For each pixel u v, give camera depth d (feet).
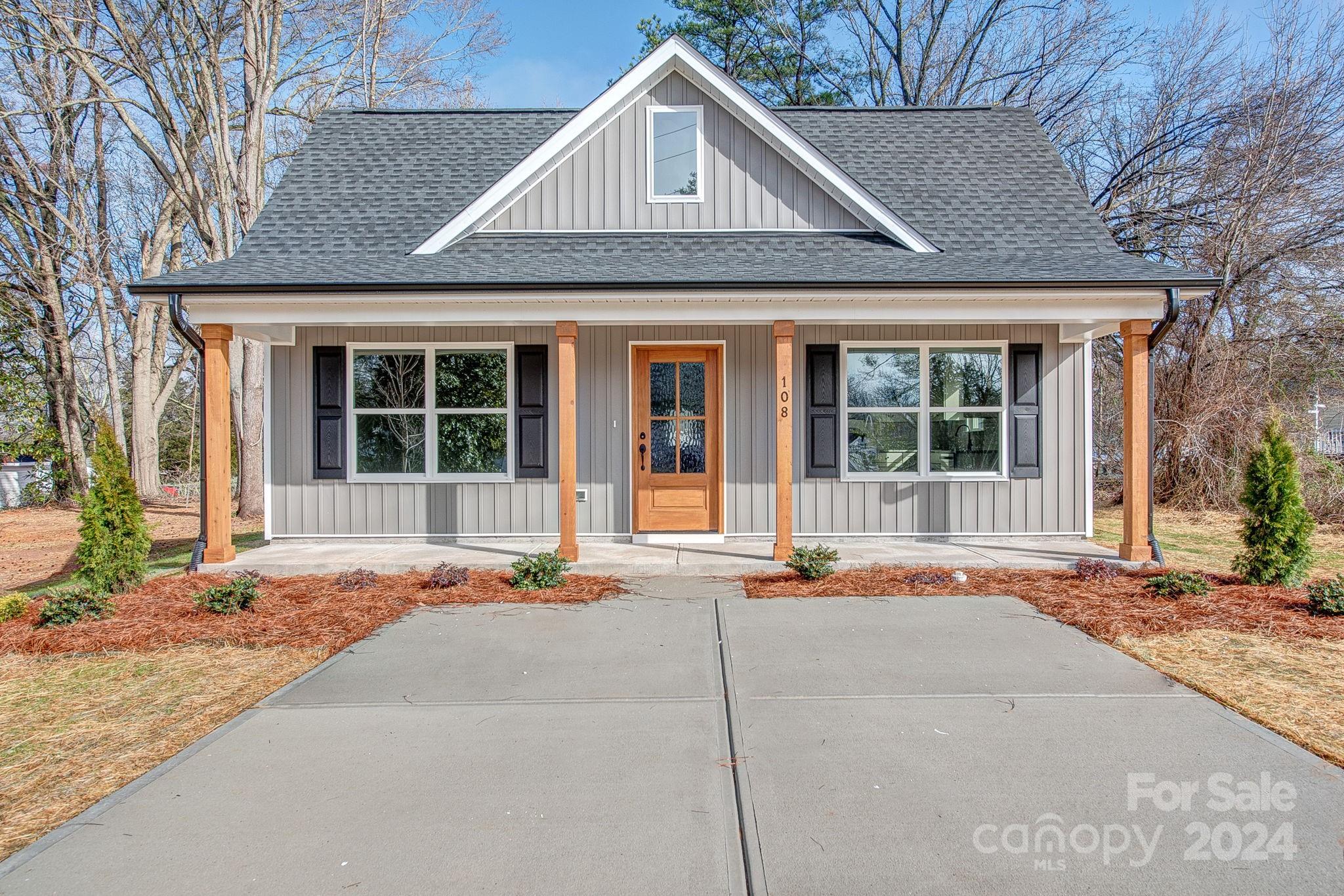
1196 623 17.56
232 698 13.78
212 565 24.45
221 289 22.72
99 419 21.74
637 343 29.01
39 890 8.11
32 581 29.25
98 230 62.39
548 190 30.17
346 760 11.19
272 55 49.34
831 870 8.30
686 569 24.13
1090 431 29.25
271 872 8.38
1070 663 15.12
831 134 35.22
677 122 30.53
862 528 29.09
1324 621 17.56
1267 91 46.29
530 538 29.27
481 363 29.50
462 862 8.55
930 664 15.17
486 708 13.21
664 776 10.59
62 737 12.09
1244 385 42.80
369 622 18.56
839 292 23.22
